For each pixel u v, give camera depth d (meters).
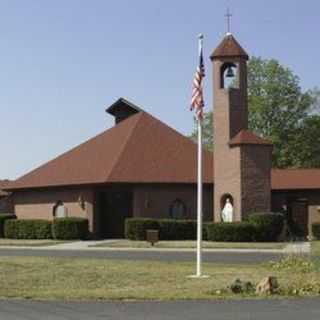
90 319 13.41
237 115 45.34
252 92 80.06
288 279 19.56
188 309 14.50
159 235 43.84
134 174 47.34
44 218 51.22
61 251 34.94
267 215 42.12
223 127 45.38
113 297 16.39
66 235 45.81
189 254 32.25
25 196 52.66
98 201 48.41
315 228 45.03
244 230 41.81
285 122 79.81
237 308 14.57
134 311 14.33
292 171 54.59
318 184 52.59
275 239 42.38
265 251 34.28
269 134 78.62
